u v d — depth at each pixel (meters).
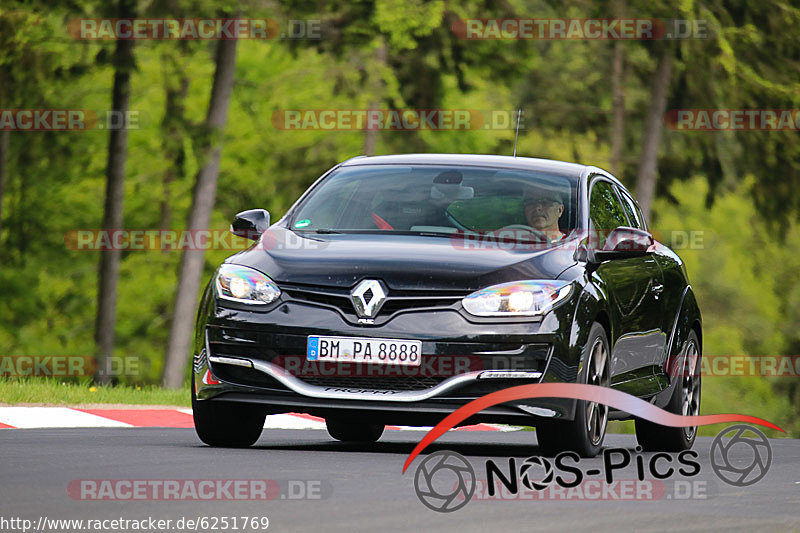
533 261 27.14
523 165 31.55
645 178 105.31
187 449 27.12
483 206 29.53
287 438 34.66
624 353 29.84
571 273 27.33
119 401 46.09
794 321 159.38
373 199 30.08
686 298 34.66
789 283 156.88
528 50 97.25
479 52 97.00
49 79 85.44
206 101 113.69
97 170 113.69
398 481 21.53
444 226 28.94
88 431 32.84
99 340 88.75
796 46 99.75
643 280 31.31
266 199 118.19
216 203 117.94
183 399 48.06
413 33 86.81
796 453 33.22
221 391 26.91
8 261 115.38
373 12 85.06
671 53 97.56
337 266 26.70
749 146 103.06
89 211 116.44
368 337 25.97
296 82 107.44
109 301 88.50
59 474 21.23
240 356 26.77
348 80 99.50
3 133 96.25
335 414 26.55
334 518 17.09
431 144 110.44
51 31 84.44
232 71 87.44
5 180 100.44
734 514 19.25
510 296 26.19
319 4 84.69
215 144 85.94
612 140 111.25
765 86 99.62
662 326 32.84
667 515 18.73
